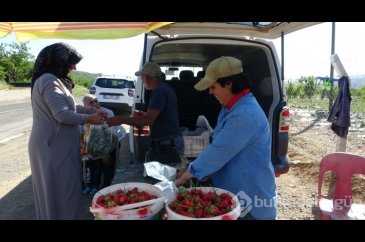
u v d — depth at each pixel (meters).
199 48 4.87
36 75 2.75
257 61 4.54
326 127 9.77
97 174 4.57
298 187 4.82
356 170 3.00
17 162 6.65
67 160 2.76
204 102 5.32
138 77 4.15
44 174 2.69
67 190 2.78
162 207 1.89
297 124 10.47
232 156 1.99
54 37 3.02
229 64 1.96
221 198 1.97
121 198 1.95
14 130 10.80
